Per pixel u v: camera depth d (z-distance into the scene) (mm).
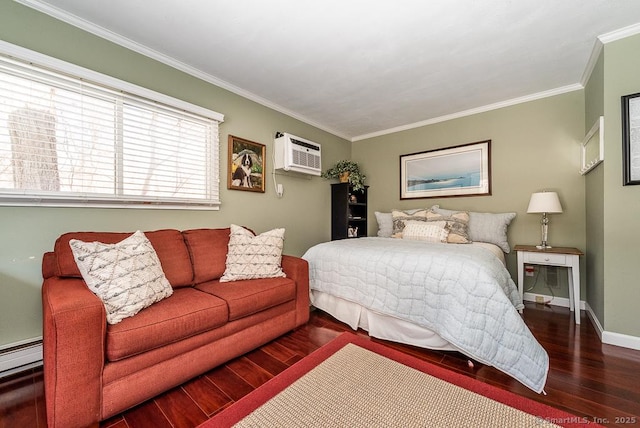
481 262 1797
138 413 1293
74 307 1141
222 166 2742
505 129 3223
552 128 2934
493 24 1900
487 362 1533
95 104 1914
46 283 1471
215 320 1582
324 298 2543
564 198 2865
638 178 1899
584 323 2385
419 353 1854
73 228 1831
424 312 1816
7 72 1573
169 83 2328
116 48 2020
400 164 4113
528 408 1254
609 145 2027
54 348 1087
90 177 1898
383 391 1346
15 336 1623
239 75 2613
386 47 2170
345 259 2312
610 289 2006
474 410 1207
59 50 1764
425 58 2324
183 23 1888
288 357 1801
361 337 2105
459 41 2094
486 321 1565
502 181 3238
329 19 1850
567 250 2551
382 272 2062
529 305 2889
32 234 1679
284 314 2092
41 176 1704
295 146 3330
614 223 2004
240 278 2137
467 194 3486
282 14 1802
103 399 1196
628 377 1553
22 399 1381
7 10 1587
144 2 1691
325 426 1113
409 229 3123
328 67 2471
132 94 2076
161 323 1362
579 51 2221
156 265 1695
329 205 4230
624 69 1971
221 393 1432
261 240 2305
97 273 1380
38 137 1693
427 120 3826
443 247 2371
